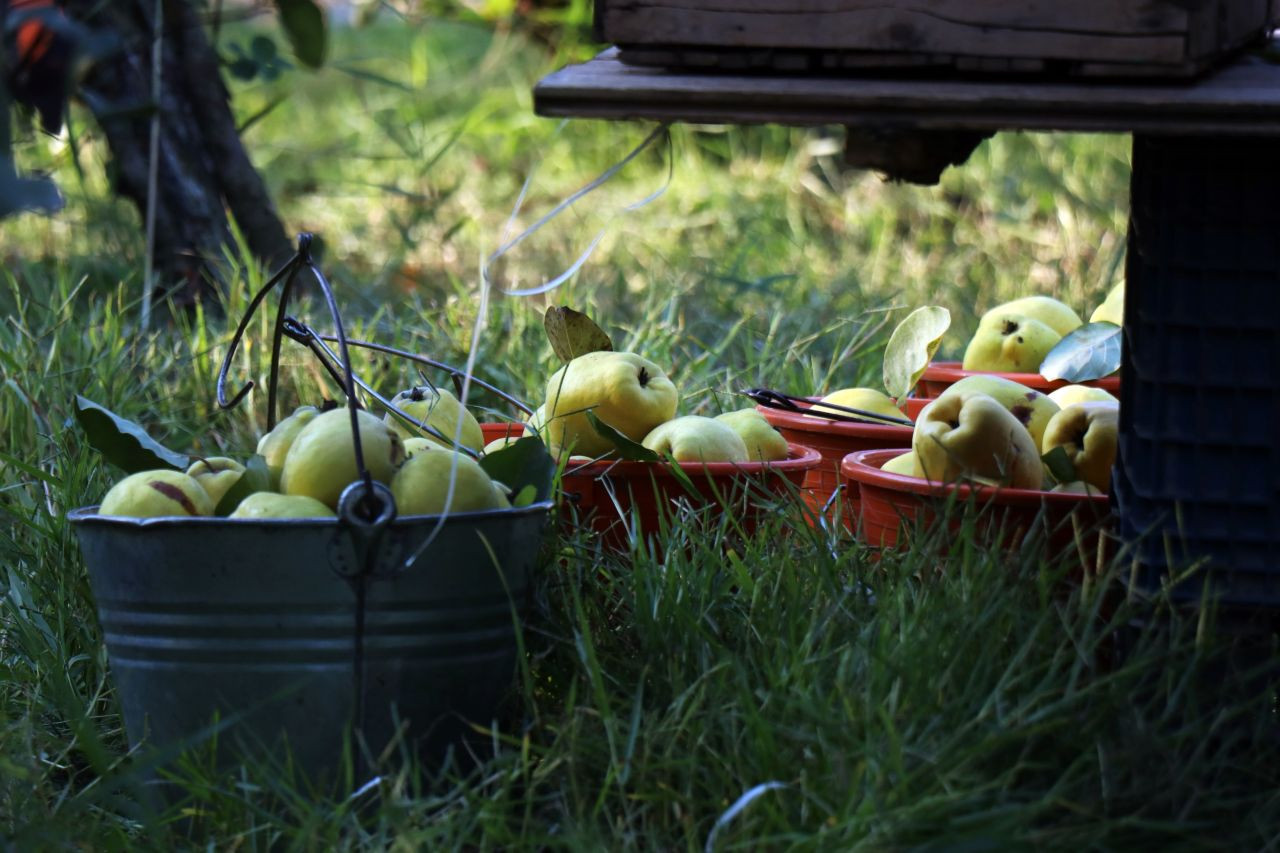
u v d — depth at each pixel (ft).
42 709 6.66
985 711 5.22
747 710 5.40
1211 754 5.72
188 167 13.47
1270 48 6.40
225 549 5.53
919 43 5.22
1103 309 9.90
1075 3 5.11
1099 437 6.76
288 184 20.35
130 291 13.35
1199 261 5.82
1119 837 5.14
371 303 13.66
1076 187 20.54
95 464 8.34
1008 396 7.55
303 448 6.08
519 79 27.55
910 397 9.77
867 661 5.67
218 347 11.44
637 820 5.56
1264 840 5.21
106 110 8.55
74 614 7.22
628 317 13.85
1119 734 5.49
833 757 5.18
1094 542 6.40
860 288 15.20
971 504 6.13
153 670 5.74
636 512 7.11
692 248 17.94
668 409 7.97
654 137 5.83
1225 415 5.86
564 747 5.75
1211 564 5.88
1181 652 5.68
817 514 7.47
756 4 5.28
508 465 6.61
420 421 7.81
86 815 5.86
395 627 5.67
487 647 5.97
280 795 5.43
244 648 5.63
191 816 5.67
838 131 22.44
